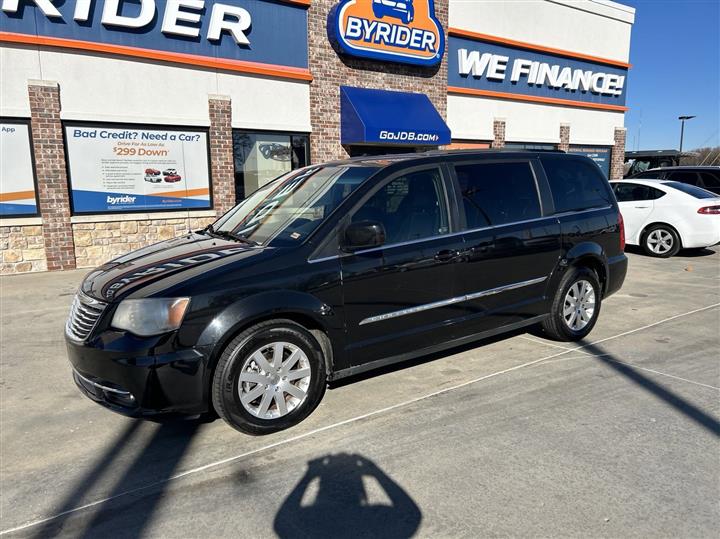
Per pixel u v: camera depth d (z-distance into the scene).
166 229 10.09
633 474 2.98
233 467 3.14
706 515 2.62
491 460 3.14
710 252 11.59
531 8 15.04
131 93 9.44
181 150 10.09
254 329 3.40
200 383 3.25
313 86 11.45
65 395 4.23
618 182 11.59
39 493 2.91
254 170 11.12
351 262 3.76
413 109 12.42
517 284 4.71
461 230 4.37
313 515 2.68
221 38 10.20
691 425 3.55
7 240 8.81
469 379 4.38
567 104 16.48
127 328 3.21
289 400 3.62
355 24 11.49
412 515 2.66
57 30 8.70
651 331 5.71
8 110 8.48
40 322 6.23
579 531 2.51
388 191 4.06
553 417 3.68
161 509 2.75
